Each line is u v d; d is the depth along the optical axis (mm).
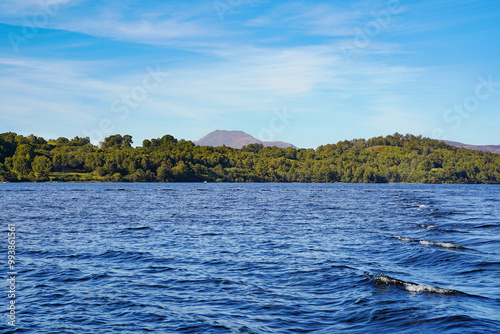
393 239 28375
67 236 30984
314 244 26984
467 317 12328
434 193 131500
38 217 46156
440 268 19219
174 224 39625
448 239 28141
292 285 16781
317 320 12781
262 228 36375
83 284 17141
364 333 11641
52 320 13008
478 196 108625
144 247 26016
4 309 14039
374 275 17562
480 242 26438
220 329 12156
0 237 30328
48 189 142250
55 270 19562
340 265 20141
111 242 28078
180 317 13211
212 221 42625
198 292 15938
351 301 14445
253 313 13508
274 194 119000
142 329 12258
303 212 54594
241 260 21781
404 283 16203
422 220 42250
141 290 16234
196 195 109250
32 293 15875
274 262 21188
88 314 13539
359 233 32344
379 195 114125
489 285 16203
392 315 12828
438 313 12766
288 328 12188
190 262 21375
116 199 87062
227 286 16734
